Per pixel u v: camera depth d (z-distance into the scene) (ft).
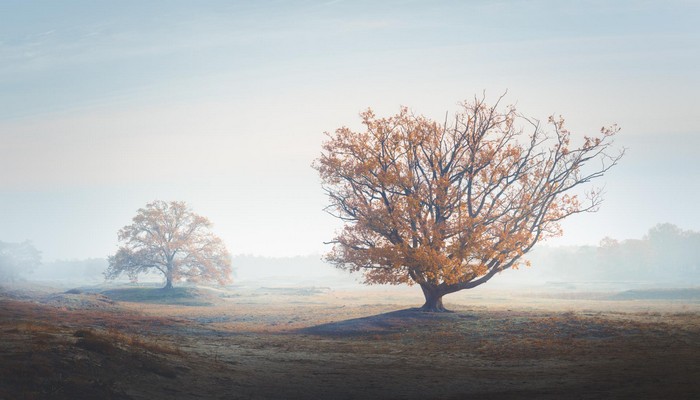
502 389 50.14
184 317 169.78
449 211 133.28
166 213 316.40
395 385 53.31
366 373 60.49
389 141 135.95
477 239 126.41
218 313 189.37
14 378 38.50
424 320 119.34
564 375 56.54
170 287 311.06
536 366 65.21
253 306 237.66
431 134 134.41
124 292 302.66
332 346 89.56
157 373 49.24
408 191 133.08
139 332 97.60
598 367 60.64
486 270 128.16
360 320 126.52
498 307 183.11
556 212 133.49
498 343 90.38
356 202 140.87
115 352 51.03
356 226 139.85
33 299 199.93
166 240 312.29
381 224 132.46
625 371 55.83
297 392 49.37
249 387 50.39
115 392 40.86
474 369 64.23
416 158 135.23
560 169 134.31
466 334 101.19
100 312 152.25
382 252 127.44
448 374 60.08
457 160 138.00
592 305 212.64
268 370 60.39
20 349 46.60
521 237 128.06
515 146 136.46
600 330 94.84
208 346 79.82
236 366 61.21
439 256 122.72
